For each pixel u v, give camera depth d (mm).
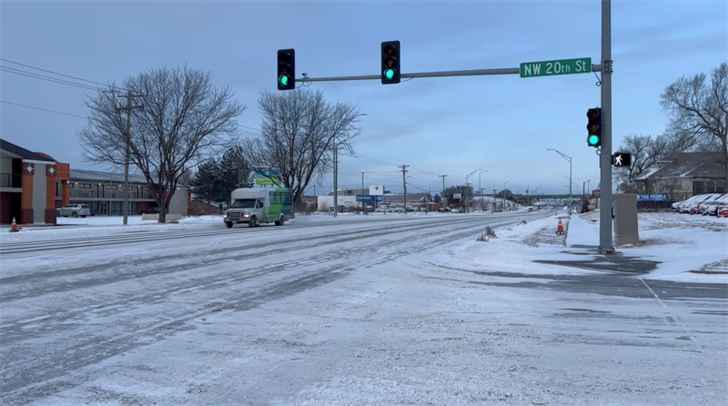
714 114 56688
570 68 17781
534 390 5359
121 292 10883
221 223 44844
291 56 18422
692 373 5891
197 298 10375
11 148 45281
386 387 5453
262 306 9711
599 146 18516
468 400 5094
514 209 192875
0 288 11141
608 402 5047
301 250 20188
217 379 5719
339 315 8977
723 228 26188
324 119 58781
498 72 18109
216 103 42531
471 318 8711
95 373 5891
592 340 7297
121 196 85062
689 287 11898
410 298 10594
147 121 41062
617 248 20734
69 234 29406
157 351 6754
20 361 6297
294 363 6281
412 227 38500
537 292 11289
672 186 74500
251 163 65875
